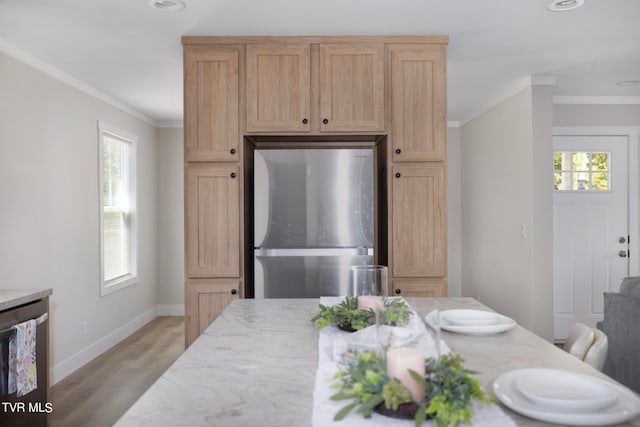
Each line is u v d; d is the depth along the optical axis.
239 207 2.92
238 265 2.92
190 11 2.51
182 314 5.73
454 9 2.53
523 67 3.58
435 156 2.93
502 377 1.06
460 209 5.86
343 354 1.15
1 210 2.83
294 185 2.89
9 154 2.90
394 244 2.94
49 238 3.35
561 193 4.62
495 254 4.70
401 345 0.89
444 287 2.94
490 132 4.81
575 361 1.22
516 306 4.21
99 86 3.96
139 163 5.09
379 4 2.46
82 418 2.84
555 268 4.62
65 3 2.37
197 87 2.90
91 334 4.01
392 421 0.86
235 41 2.91
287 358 1.25
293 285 2.88
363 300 1.35
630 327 2.72
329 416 0.88
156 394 1.00
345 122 2.91
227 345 1.37
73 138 3.69
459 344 1.37
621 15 2.62
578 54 3.29
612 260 4.62
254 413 0.91
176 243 5.72
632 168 4.60
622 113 4.60
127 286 4.75
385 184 3.13
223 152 2.90
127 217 4.91
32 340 2.37
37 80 3.21
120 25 2.67
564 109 4.60
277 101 2.91
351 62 2.92
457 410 0.81
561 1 2.42
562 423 0.85
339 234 2.88
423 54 2.93
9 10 2.44
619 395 0.95
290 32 2.85
